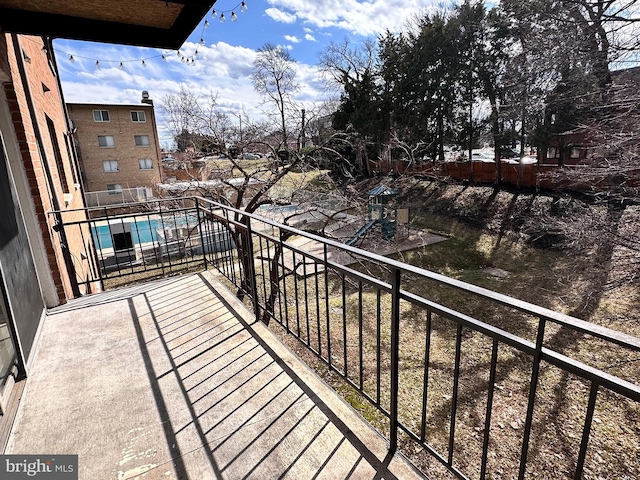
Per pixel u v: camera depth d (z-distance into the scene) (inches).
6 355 76.7
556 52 251.1
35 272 114.2
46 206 127.0
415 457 113.2
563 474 111.0
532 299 274.1
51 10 111.8
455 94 557.3
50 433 66.2
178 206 344.5
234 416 69.9
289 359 89.4
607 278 223.9
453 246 427.8
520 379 166.1
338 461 59.2
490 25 477.4
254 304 110.6
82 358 91.1
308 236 79.5
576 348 202.5
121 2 105.8
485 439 49.4
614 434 128.6
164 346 96.5
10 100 112.6
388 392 144.9
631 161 209.9
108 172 853.8
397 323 57.8
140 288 141.9
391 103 594.9
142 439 64.7
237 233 156.4
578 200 404.8
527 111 308.2
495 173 570.3
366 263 342.3
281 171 224.8
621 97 222.4
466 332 214.2
